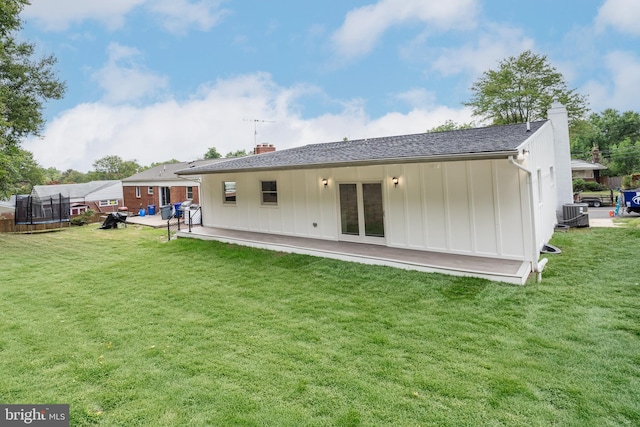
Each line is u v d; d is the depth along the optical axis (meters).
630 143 47.16
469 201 7.88
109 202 35.47
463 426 3.07
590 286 6.20
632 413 3.13
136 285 7.63
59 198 18.34
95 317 5.87
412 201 8.71
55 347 4.80
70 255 11.12
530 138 7.13
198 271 8.55
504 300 5.78
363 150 9.60
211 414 3.34
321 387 3.71
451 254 8.17
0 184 16.45
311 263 8.62
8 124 15.22
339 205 10.17
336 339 4.78
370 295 6.39
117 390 3.77
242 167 10.40
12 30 16.23
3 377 4.06
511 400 3.38
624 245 8.93
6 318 5.91
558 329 4.73
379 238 9.41
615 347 4.22
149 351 4.62
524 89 27.78
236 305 6.23
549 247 8.70
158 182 24.09
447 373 3.87
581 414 3.15
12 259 10.73
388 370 3.97
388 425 3.12
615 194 23.48
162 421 3.26
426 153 7.04
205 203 14.62
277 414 3.30
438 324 5.07
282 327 5.24
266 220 12.17
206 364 4.25
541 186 8.93
